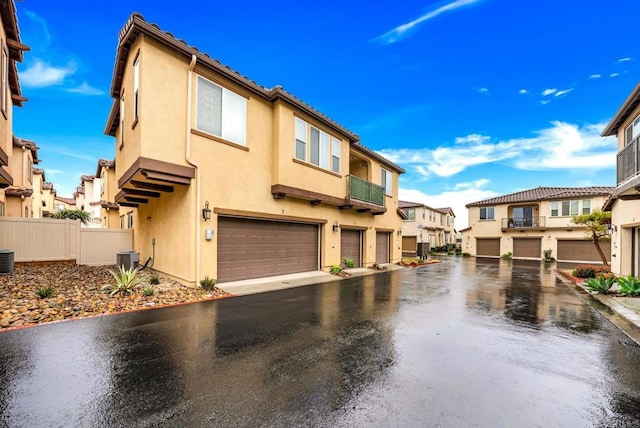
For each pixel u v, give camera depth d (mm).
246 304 7371
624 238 12352
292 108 11461
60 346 4367
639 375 3865
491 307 7684
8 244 10617
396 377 3689
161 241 10328
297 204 12117
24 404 2926
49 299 6426
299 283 10570
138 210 13117
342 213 14938
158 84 7953
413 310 7160
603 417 2930
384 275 14031
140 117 7637
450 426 2740
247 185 10109
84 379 3451
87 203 31766
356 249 16609
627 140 11289
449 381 3611
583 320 6508
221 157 9359
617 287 10797
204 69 8969
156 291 7848
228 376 3629
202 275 8758
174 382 3445
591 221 18344
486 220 32406
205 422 2730
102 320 5637
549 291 10281
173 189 9453
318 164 12867
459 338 5207
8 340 4527
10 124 9648
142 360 4004
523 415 2932
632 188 8445
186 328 5402
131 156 8500
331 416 2861
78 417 2752
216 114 9305
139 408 2918
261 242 10984
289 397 3189
